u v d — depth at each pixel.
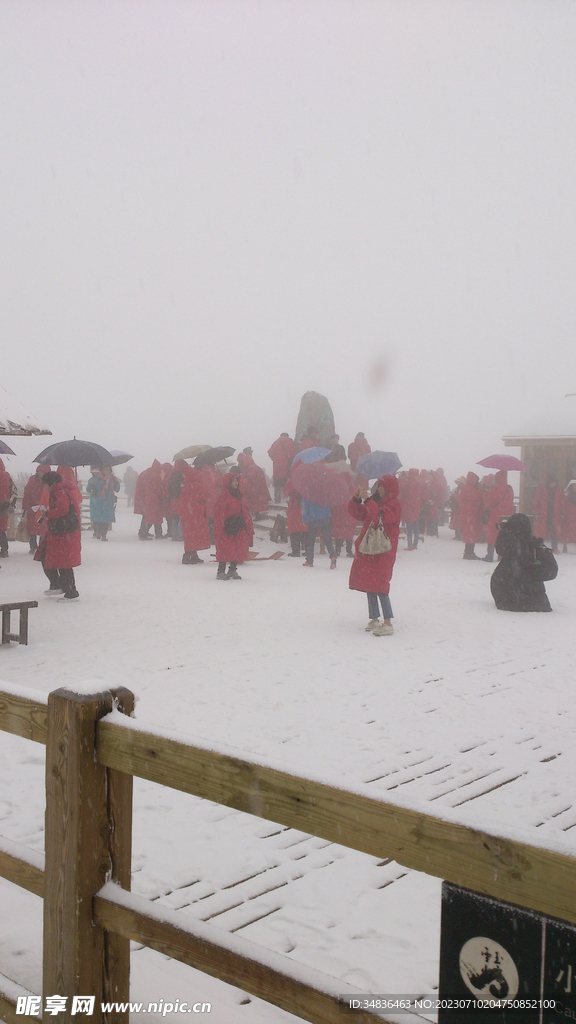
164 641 7.76
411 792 4.02
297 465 15.39
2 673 6.43
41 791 3.99
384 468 15.26
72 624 8.60
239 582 12.01
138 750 1.84
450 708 5.53
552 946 1.30
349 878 3.19
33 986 2.24
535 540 9.64
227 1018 2.21
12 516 15.32
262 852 3.40
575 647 7.60
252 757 1.66
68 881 1.92
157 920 1.80
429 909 2.95
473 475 15.26
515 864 1.27
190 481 14.13
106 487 18.16
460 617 9.26
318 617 9.17
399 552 16.52
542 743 4.80
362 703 5.63
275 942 2.70
